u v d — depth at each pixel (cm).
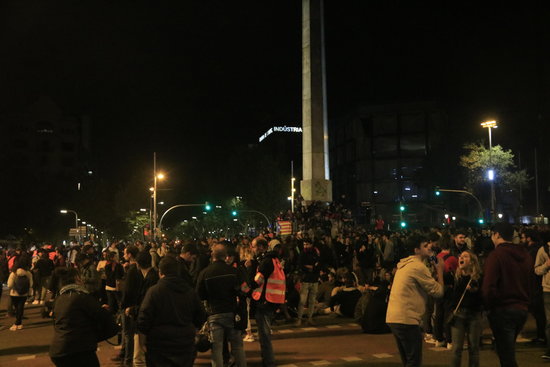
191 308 618
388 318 682
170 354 597
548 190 6028
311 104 2825
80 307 611
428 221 7444
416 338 670
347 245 2148
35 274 2195
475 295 737
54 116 12288
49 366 1028
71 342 601
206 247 1758
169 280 614
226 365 965
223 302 785
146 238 4691
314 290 1395
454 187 7319
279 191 8194
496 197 5528
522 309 673
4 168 5881
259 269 894
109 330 627
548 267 943
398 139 7819
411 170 7731
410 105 7788
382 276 1241
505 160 5466
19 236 5803
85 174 13275
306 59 2861
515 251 683
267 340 884
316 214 2581
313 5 2875
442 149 7556
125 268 1249
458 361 743
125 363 999
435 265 797
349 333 1258
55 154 12225
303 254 1392
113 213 8262
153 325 604
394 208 7700
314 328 1337
